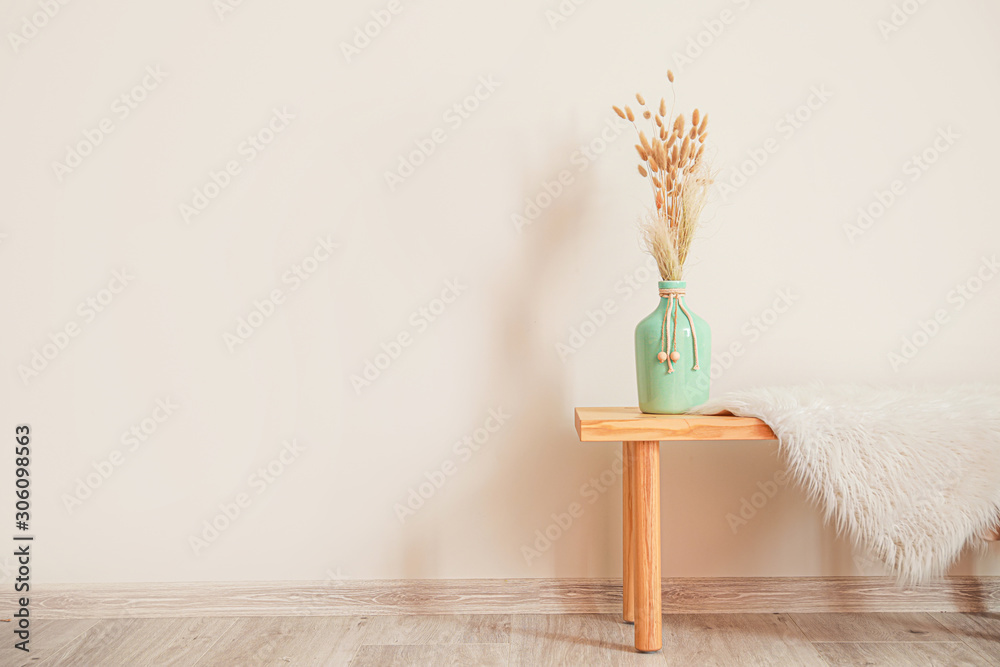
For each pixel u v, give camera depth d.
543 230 1.99
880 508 1.53
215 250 2.00
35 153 1.99
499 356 2.00
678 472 1.98
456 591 1.99
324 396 2.00
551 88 1.98
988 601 1.94
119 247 2.00
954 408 1.57
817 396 1.67
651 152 1.74
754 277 1.98
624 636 1.80
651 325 1.70
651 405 1.71
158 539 2.00
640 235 1.98
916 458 1.52
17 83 1.99
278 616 1.98
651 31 1.98
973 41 1.97
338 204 2.00
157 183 1.99
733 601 1.97
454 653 1.71
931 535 1.53
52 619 1.97
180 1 1.99
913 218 1.98
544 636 1.80
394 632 1.85
